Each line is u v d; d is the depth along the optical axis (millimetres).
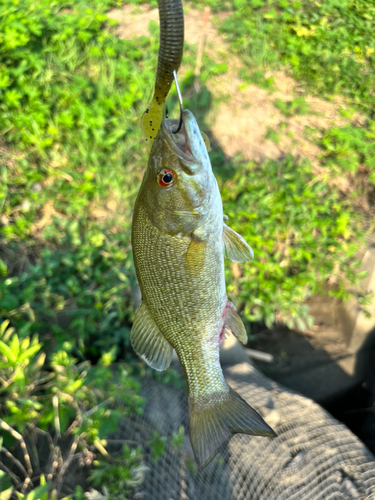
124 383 375
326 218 648
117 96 655
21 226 544
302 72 793
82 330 492
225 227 264
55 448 351
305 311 618
